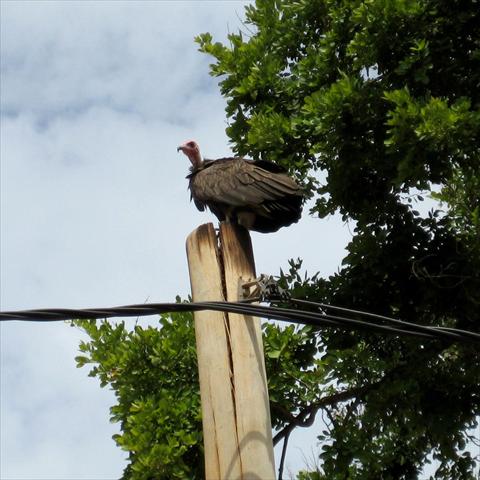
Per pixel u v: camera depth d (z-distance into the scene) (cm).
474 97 1077
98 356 1055
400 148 988
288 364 1058
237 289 684
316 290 1095
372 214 1120
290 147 1094
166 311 620
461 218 1156
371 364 1073
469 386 1098
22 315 600
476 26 1088
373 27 1052
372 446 1081
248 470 634
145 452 980
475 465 1087
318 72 1112
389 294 1111
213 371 661
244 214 859
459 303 1098
